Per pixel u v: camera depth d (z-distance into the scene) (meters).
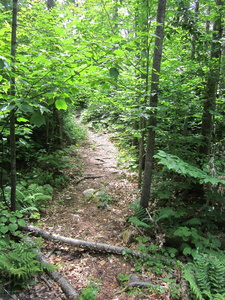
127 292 2.70
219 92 4.43
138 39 2.62
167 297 2.61
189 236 3.65
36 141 7.66
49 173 6.54
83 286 2.77
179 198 4.68
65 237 3.64
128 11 5.47
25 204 4.62
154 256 3.37
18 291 2.56
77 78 2.80
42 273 2.90
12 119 3.41
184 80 4.43
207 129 4.80
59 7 6.62
